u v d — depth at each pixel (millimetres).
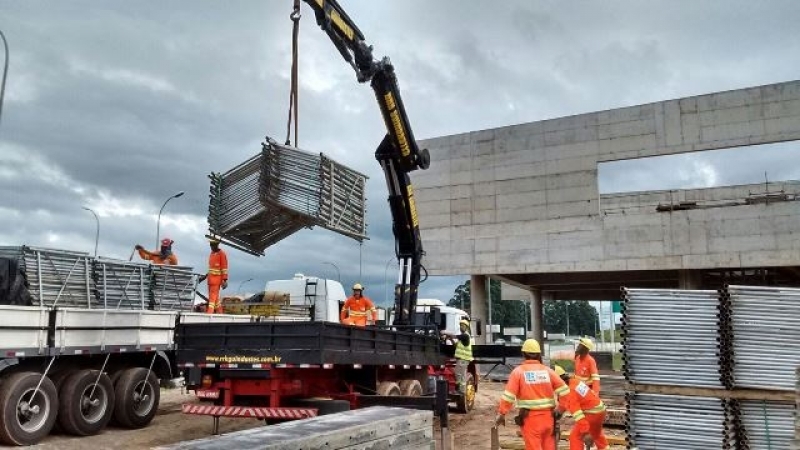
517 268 25109
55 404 9625
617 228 23547
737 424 6984
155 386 11453
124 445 9781
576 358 9766
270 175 11492
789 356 6848
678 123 23016
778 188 33750
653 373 7359
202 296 13867
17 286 9539
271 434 4465
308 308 16656
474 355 17438
